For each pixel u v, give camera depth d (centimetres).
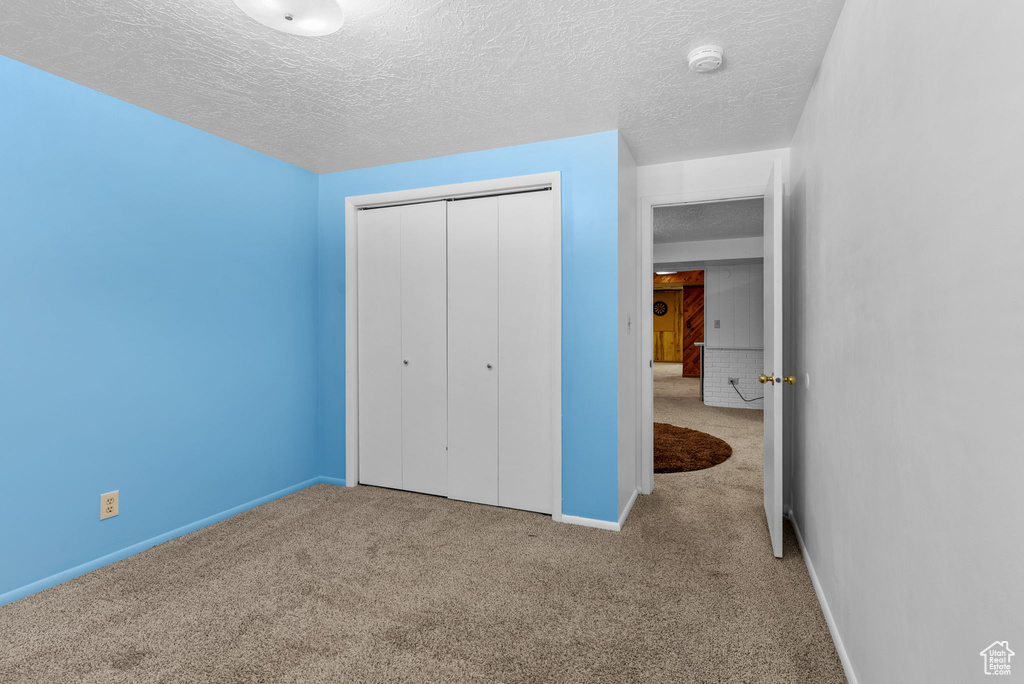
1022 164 73
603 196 280
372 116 259
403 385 341
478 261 317
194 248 276
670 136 288
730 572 230
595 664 167
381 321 347
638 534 273
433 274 330
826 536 197
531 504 305
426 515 299
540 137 289
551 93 233
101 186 233
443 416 329
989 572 82
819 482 211
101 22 177
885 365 131
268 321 322
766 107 248
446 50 196
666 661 168
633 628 187
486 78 219
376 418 351
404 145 302
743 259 612
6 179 201
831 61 188
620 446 282
